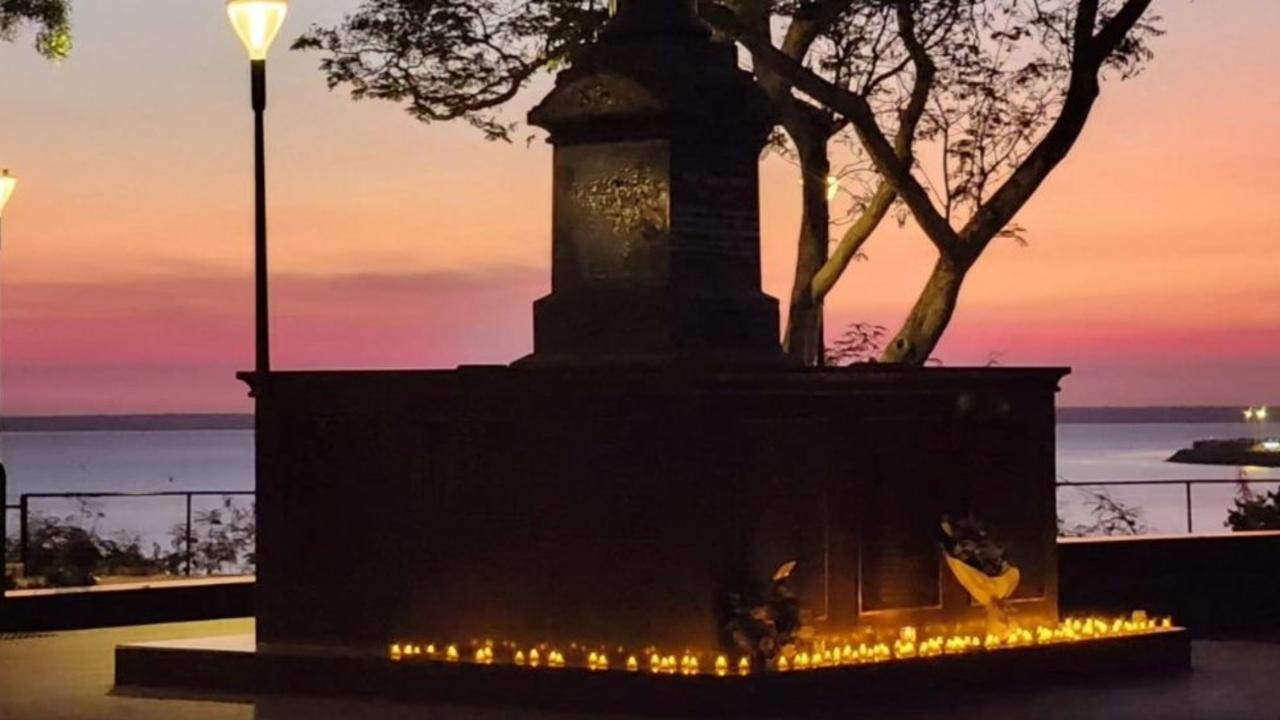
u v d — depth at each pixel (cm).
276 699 1975
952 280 2928
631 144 2086
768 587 1953
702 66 2089
